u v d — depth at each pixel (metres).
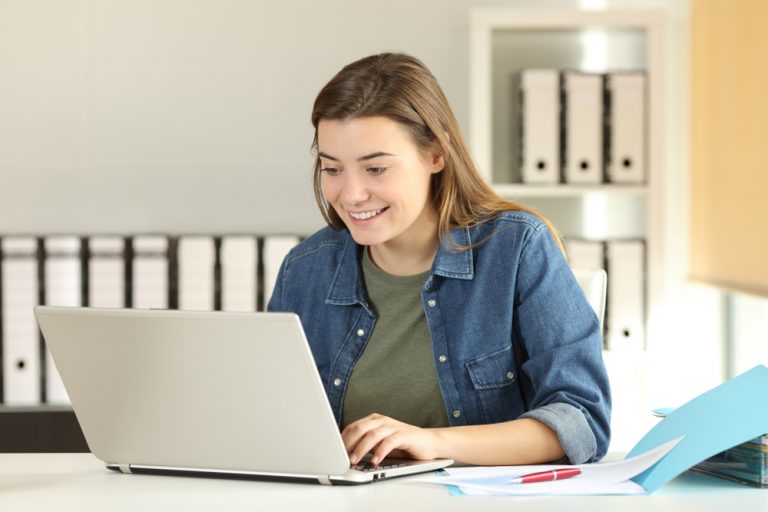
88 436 1.45
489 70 3.12
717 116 3.20
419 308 1.71
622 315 3.17
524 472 1.39
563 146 3.16
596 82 3.16
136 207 3.42
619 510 1.21
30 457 1.57
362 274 1.76
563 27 3.18
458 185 1.69
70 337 1.40
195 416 1.37
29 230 3.40
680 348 3.49
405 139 1.56
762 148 2.87
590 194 3.27
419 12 3.43
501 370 1.67
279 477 1.38
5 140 3.39
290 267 1.85
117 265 3.12
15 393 3.12
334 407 1.74
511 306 1.66
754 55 2.91
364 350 1.74
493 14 3.12
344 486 1.34
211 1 3.42
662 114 3.15
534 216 1.71
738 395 1.40
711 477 1.40
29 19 3.39
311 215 3.45
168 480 1.40
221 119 3.43
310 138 3.44
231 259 3.15
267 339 1.29
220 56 3.42
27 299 3.11
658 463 1.36
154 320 1.35
